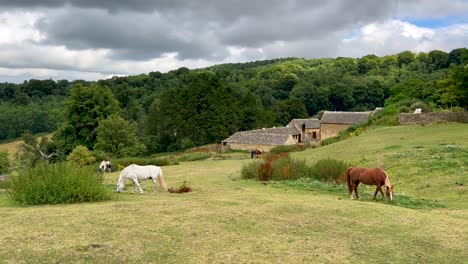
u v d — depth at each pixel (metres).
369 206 13.57
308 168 24.84
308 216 11.77
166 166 43.41
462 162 22.20
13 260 7.61
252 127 101.69
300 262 8.19
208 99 91.00
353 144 36.34
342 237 10.02
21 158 53.31
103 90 71.56
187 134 93.69
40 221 10.20
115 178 29.39
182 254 8.28
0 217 10.61
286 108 117.81
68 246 8.39
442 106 60.44
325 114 90.62
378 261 8.50
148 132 94.81
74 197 13.63
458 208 14.96
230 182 24.95
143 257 8.03
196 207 12.27
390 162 25.20
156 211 11.61
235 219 10.97
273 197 14.95
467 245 9.77
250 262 8.05
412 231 10.74
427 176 21.09
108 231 9.48
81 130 68.00
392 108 57.16
